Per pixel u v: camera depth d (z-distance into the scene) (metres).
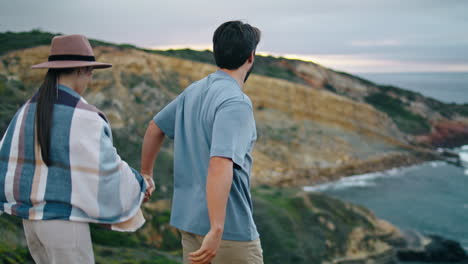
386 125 44.00
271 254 17.23
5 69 28.44
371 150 39.91
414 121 55.06
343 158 36.78
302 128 38.34
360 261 18.70
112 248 10.36
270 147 34.94
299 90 40.03
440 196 32.50
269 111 38.75
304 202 21.41
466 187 34.97
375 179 35.66
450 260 20.78
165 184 19.36
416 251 20.38
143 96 32.22
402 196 31.89
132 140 24.14
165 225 14.55
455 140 53.53
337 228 20.14
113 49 33.91
